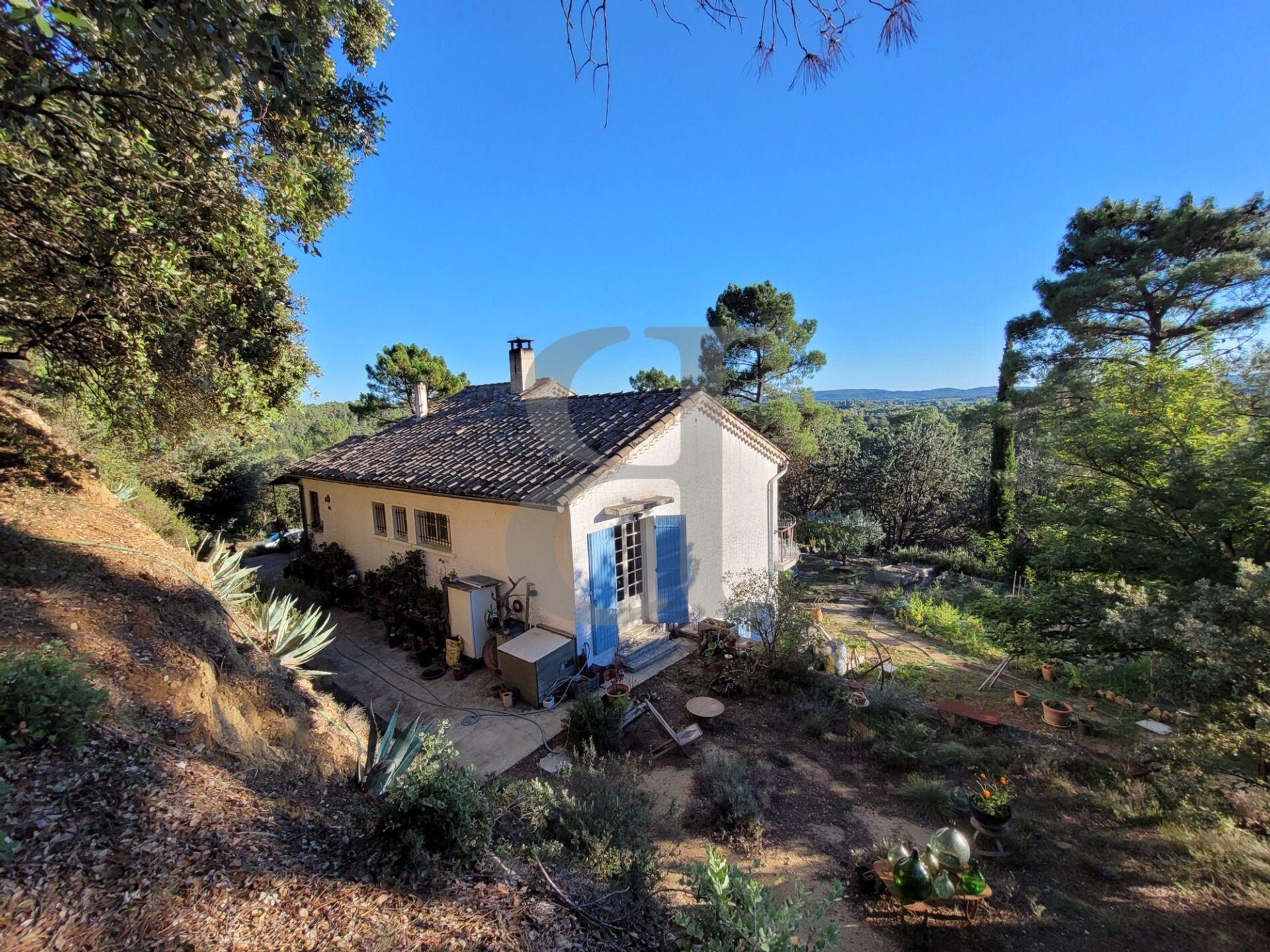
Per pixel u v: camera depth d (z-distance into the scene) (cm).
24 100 337
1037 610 934
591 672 825
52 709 296
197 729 375
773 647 871
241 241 519
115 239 448
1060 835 550
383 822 310
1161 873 492
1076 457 1025
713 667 888
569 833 411
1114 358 1588
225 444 1695
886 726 740
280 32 307
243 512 1898
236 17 287
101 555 579
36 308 551
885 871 460
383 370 2706
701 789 603
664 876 462
